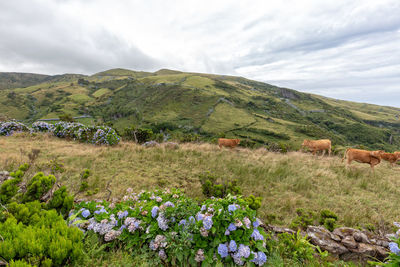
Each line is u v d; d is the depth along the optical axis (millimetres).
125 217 2709
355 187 6188
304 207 4703
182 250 2320
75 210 2969
